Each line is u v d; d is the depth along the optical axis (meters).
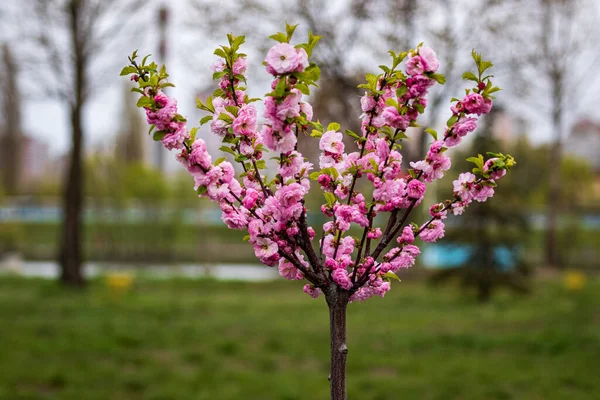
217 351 7.99
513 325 10.40
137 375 6.64
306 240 1.83
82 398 5.86
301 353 7.99
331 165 1.93
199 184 1.82
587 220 29.78
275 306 12.83
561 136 22.45
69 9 13.98
